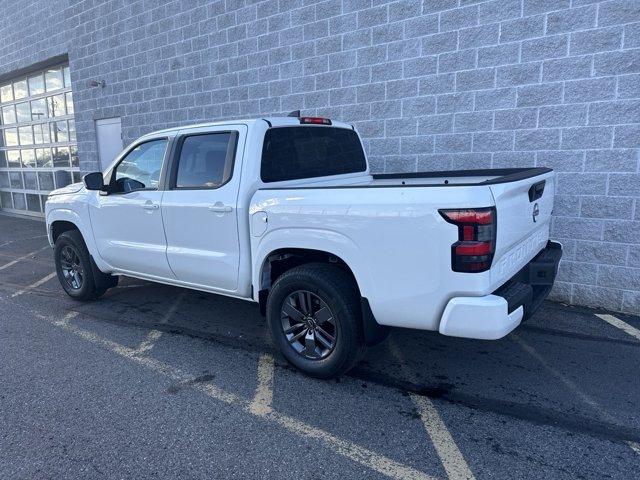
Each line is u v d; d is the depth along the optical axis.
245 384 3.76
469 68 5.64
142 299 5.92
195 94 8.49
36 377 3.92
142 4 9.00
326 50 6.72
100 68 10.20
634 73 4.75
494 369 3.93
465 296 3.00
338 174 4.86
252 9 7.41
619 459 2.80
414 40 5.96
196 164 4.33
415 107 6.08
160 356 4.29
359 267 3.36
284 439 3.06
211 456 2.90
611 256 5.12
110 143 10.47
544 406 3.37
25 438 3.11
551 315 5.08
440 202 2.98
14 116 14.06
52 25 11.18
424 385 3.70
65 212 5.63
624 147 4.90
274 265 4.05
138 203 4.72
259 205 3.81
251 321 5.12
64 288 5.98
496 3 5.36
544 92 5.23
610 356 4.11
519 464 2.77
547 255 3.97
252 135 4.01
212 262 4.23
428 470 2.75
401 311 3.26
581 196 5.18
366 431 3.13
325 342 3.70
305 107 7.07
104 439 3.08
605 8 4.79
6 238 10.62
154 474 2.75
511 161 5.53
